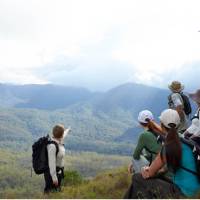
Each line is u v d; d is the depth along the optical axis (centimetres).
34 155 1159
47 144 1158
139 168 943
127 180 1305
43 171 1150
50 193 1131
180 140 704
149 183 721
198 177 699
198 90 1016
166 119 714
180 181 700
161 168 720
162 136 927
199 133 947
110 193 1202
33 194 1103
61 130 1166
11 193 1044
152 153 926
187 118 1298
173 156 687
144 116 938
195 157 699
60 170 1179
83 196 1126
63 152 1172
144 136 934
